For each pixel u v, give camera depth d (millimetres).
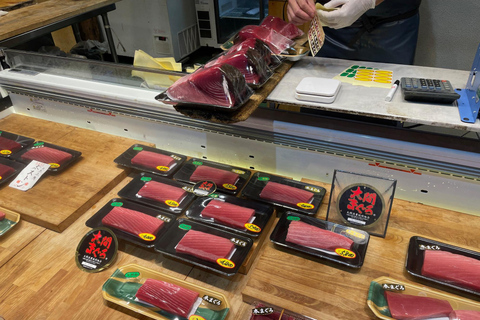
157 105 1789
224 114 1299
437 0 2584
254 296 1233
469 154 1355
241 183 1707
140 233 1467
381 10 2197
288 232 1393
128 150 1963
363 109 1361
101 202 1711
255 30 1760
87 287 1332
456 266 1229
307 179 1709
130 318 1234
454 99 1348
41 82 2047
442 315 1136
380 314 1146
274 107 1743
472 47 2676
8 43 1887
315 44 1600
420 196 1548
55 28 2035
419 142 1425
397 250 1355
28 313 1253
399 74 1641
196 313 1223
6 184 1771
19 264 1427
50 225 1565
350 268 1301
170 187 1675
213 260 1333
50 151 1904
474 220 1453
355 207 1439
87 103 2020
